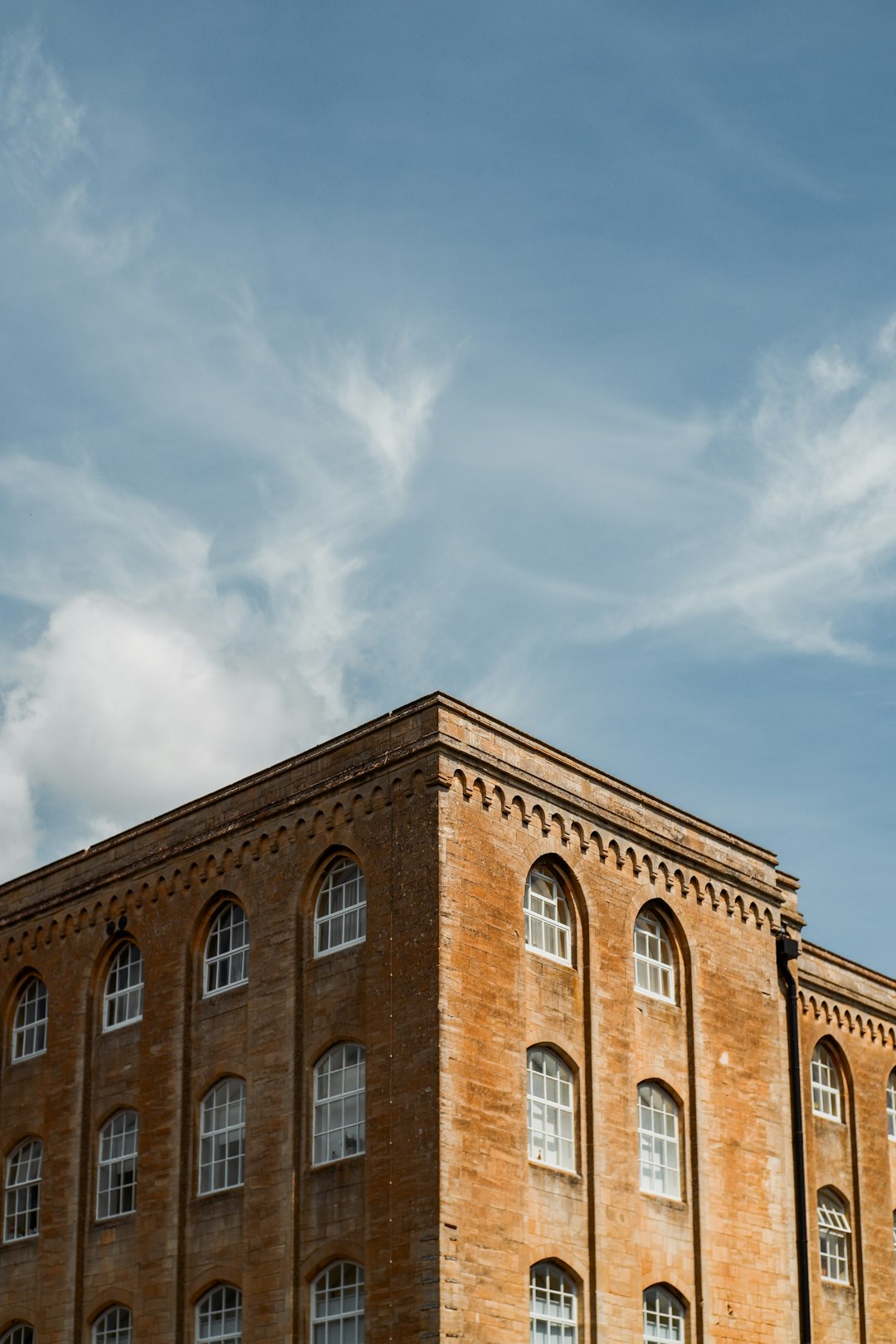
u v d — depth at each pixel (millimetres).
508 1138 44344
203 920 51281
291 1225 45406
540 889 48094
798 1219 52656
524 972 46375
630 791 51281
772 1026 54031
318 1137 45938
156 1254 48844
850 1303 57500
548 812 48344
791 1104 53969
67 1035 54156
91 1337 50188
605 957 48844
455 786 45906
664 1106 49781
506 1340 42688
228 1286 47094
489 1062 44469
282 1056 47281
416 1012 44125
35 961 56188
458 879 45156
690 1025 51000
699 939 52219
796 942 55812
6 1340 52781
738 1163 51094
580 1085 47062
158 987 51719
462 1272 42031
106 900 54281
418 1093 43375
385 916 45781
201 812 52312
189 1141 49219
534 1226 44438
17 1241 53625
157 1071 50875
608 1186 46688
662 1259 47750
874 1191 60000
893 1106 62750
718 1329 48500
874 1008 62281
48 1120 53781
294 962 47750
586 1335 44969
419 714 46656
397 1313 42125
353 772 47750
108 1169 51750
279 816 49625
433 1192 42219
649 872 51156
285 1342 44500
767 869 55719
